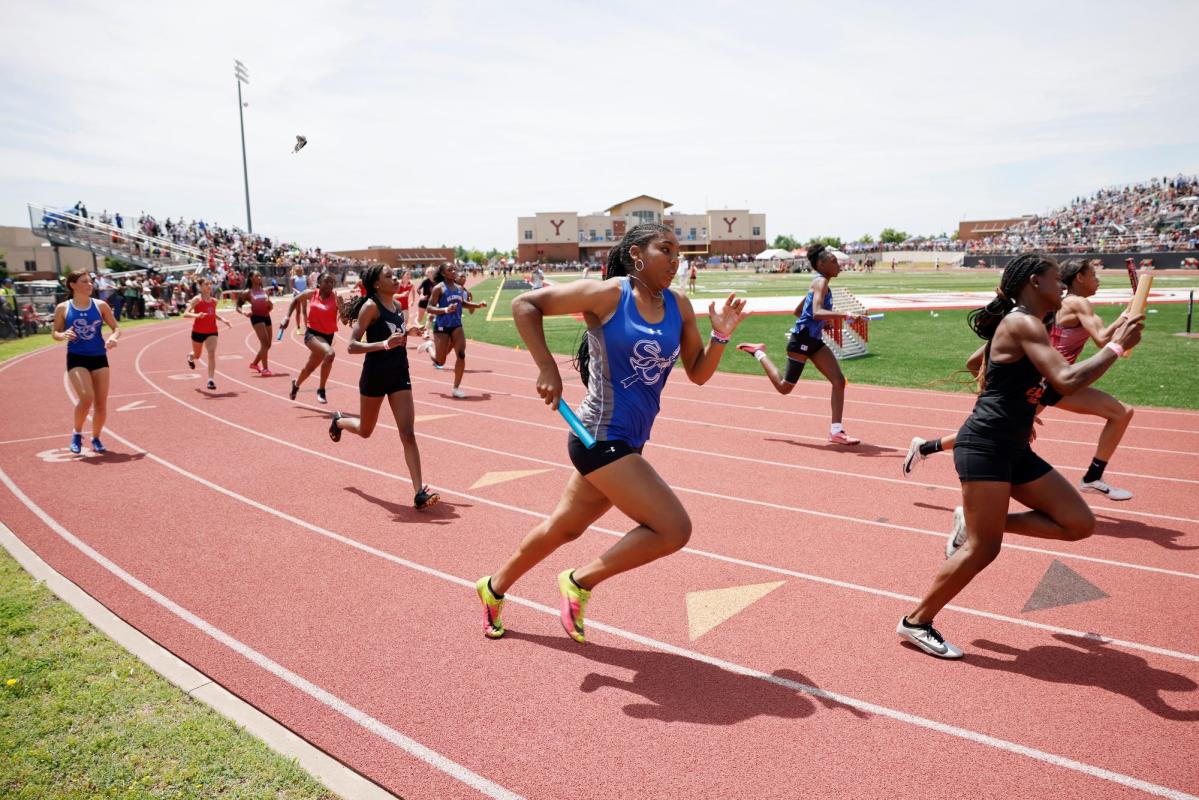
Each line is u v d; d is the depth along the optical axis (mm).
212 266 37500
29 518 5949
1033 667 3598
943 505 6086
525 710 3279
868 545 5227
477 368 15086
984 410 3576
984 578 4645
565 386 12547
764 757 2936
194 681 3492
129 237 37031
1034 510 3771
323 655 3773
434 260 99562
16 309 21094
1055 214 76250
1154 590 4414
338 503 6285
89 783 2762
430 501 5953
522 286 55969
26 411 10633
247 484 6867
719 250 103625
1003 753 2947
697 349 3611
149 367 15320
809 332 7973
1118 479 6680
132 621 4152
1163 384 11062
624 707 3299
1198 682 3441
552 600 4422
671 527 3254
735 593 4473
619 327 3232
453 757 2953
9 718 3174
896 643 3857
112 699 3326
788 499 6297
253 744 3021
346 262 53156
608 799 2695
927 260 79812
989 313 3873
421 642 3910
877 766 2873
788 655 3750
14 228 57562
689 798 2695
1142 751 2943
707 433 8859
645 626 4078
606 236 100688
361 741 3059
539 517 5887
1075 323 5953
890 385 11836
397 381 6074
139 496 6516
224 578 4750
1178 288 30531
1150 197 65500
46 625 4047
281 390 12383
